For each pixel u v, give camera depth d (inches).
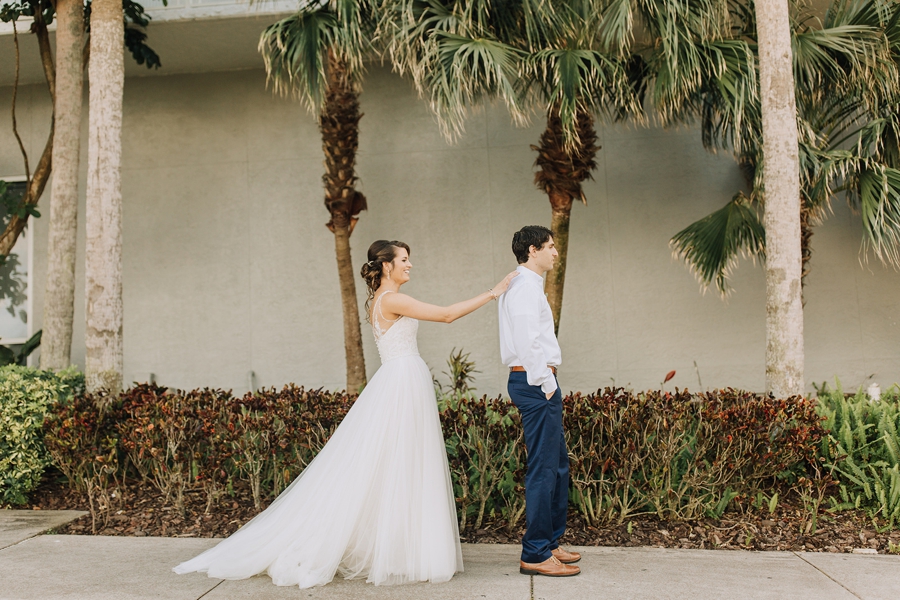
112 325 196.9
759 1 177.6
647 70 225.9
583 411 154.0
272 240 291.6
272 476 166.7
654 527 148.3
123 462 184.4
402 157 290.7
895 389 215.2
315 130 292.2
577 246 283.1
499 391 279.7
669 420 151.7
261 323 289.7
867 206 205.5
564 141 219.0
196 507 166.2
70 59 226.5
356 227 289.7
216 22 253.4
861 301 270.7
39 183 259.1
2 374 189.5
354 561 123.1
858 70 206.1
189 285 293.0
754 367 272.4
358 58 220.5
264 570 123.8
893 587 114.7
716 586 115.3
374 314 131.0
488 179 286.8
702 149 279.9
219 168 295.3
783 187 173.3
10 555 135.2
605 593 112.1
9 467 172.6
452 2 216.8
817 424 155.9
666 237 279.9
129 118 299.4
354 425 127.6
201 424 167.3
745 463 152.3
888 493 151.0
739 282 275.3
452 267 285.6
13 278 302.8
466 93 224.5
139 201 296.5
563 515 127.0
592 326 280.2
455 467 151.9
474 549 138.4
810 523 145.0
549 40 215.0
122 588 115.8
